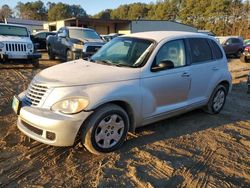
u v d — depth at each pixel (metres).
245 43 27.50
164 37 5.17
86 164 3.98
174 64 5.16
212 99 6.24
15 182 3.51
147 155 4.31
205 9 76.62
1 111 5.93
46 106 3.99
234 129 5.66
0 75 10.26
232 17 69.19
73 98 3.90
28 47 12.46
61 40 14.31
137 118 4.58
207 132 5.41
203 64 5.77
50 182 3.54
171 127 5.53
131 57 4.89
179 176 3.80
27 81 9.38
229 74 6.53
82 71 4.43
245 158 4.44
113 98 4.11
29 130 4.15
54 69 4.66
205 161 4.26
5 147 4.33
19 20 56.34
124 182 3.60
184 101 5.45
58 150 4.31
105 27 44.16
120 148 4.47
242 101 7.96
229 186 3.64
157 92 4.82
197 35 5.89
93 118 4.00
